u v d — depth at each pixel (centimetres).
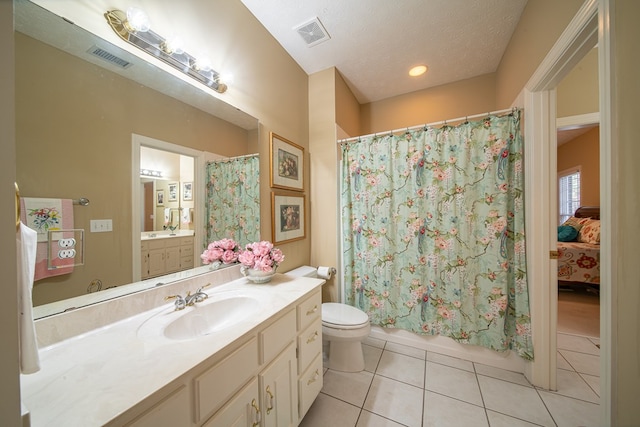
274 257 138
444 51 195
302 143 214
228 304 112
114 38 89
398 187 194
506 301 159
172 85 110
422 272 185
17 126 67
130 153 94
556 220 143
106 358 66
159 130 105
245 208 151
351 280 211
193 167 120
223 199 136
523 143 156
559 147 476
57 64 75
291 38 179
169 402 59
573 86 192
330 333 161
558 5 111
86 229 81
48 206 72
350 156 212
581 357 176
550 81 131
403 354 184
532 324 150
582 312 249
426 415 129
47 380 58
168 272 108
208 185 128
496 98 221
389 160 197
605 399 76
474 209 169
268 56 171
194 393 65
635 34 67
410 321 190
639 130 67
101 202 85
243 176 150
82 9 80
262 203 165
